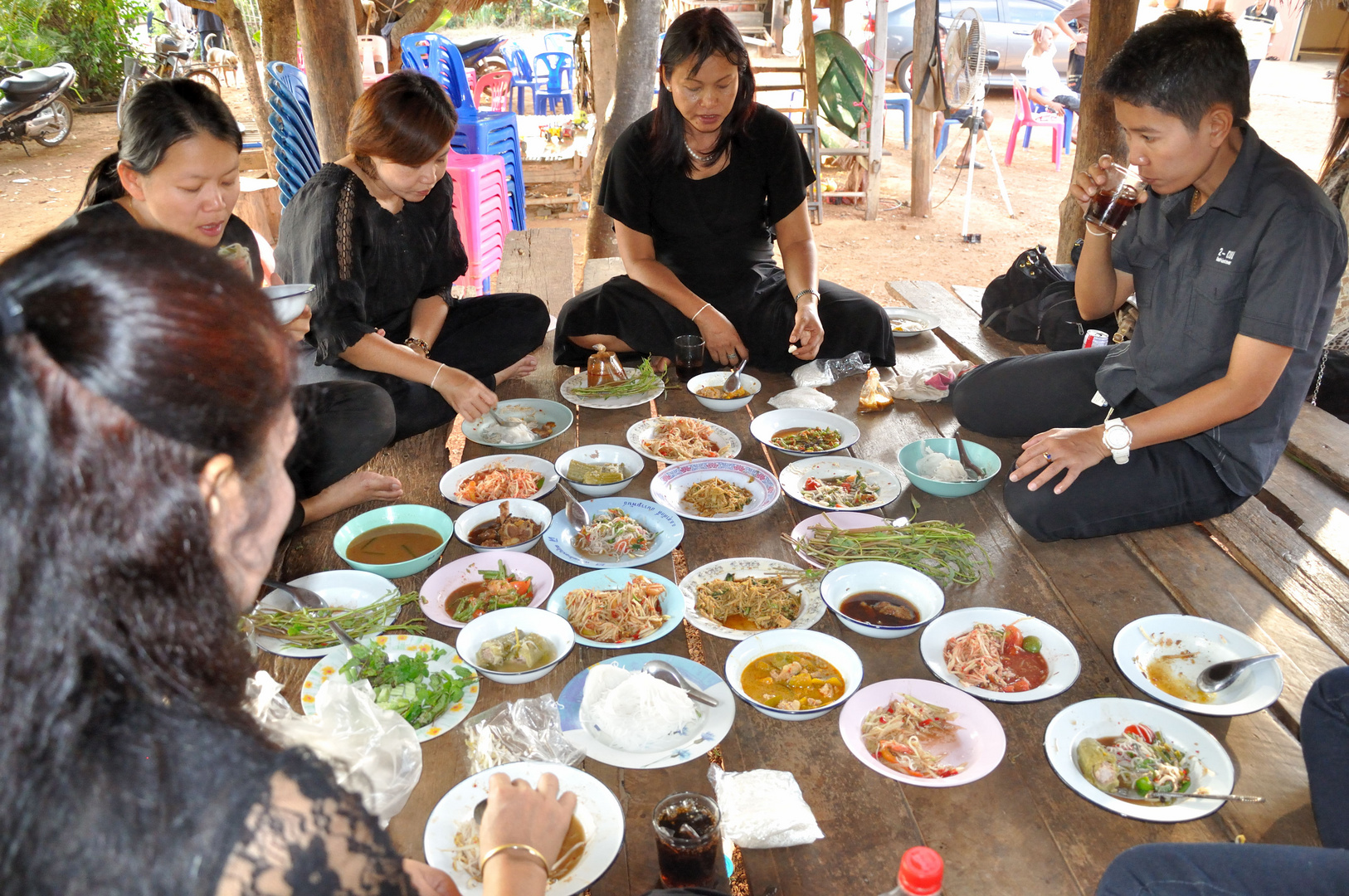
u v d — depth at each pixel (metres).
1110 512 2.50
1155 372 2.66
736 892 2.10
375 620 2.10
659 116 3.49
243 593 0.83
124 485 0.67
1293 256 2.27
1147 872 1.34
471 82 12.55
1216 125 2.20
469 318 3.56
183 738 0.74
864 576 2.26
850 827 1.64
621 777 1.75
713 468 2.81
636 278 3.67
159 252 0.73
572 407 3.42
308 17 4.58
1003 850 1.59
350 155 3.02
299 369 0.83
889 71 13.15
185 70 12.70
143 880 0.70
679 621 2.11
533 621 2.06
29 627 0.66
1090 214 2.77
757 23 13.95
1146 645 2.06
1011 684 1.92
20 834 0.68
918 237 8.54
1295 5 6.26
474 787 1.57
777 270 3.91
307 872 0.76
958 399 3.17
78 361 0.67
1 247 8.03
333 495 2.63
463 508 2.68
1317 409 3.41
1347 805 1.55
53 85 11.53
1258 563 2.49
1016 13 13.21
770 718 1.89
